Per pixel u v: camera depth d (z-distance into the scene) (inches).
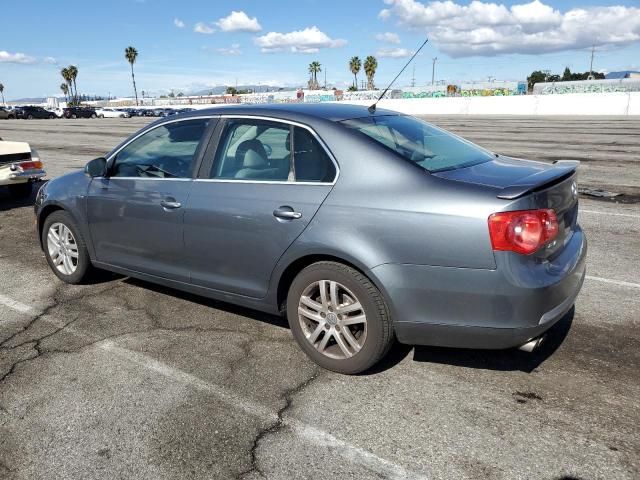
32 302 187.6
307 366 140.4
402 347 149.2
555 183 123.6
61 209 199.3
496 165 138.8
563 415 116.9
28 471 103.4
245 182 145.3
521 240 112.0
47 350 151.9
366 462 104.0
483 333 117.2
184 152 161.8
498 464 102.3
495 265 112.5
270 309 146.6
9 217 325.7
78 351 150.9
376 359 130.0
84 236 190.9
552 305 117.7
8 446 110.8
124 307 181.3
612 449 105.7
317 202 130.8
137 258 174.7
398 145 135.3
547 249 119.3
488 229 112.1
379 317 125.6
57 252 204.7
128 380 135.0
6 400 127.3
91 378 136.3
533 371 135.1
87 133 1039.6
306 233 131.1
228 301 155.5
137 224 169.6
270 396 127.0
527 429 112.3
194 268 158.7
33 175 341.7
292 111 145.3
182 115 166.7
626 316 166.2
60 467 104.3
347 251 124.8
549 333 155.6
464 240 114.1
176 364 142.6
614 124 974.4
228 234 146.2
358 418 117.7
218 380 134.4
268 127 146.1
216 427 115.7
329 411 120.5
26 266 228.8
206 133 158.1
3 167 329.1
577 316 166.7
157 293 193.5
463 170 130.0
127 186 172.1
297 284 137.0
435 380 132.0
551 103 1466.5
